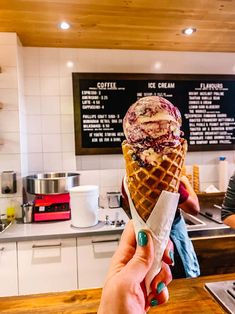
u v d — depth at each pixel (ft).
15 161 7.13
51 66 7.89
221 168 8.57
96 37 7.20
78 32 6.84
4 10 5.62
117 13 5.82
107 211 7.65
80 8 5.57
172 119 1.43
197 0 5.32
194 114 8.48
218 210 7.60
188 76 8.39
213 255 5.40
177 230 4.59
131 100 8.14
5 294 5.82
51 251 5.95
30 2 5.31
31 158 7.93
